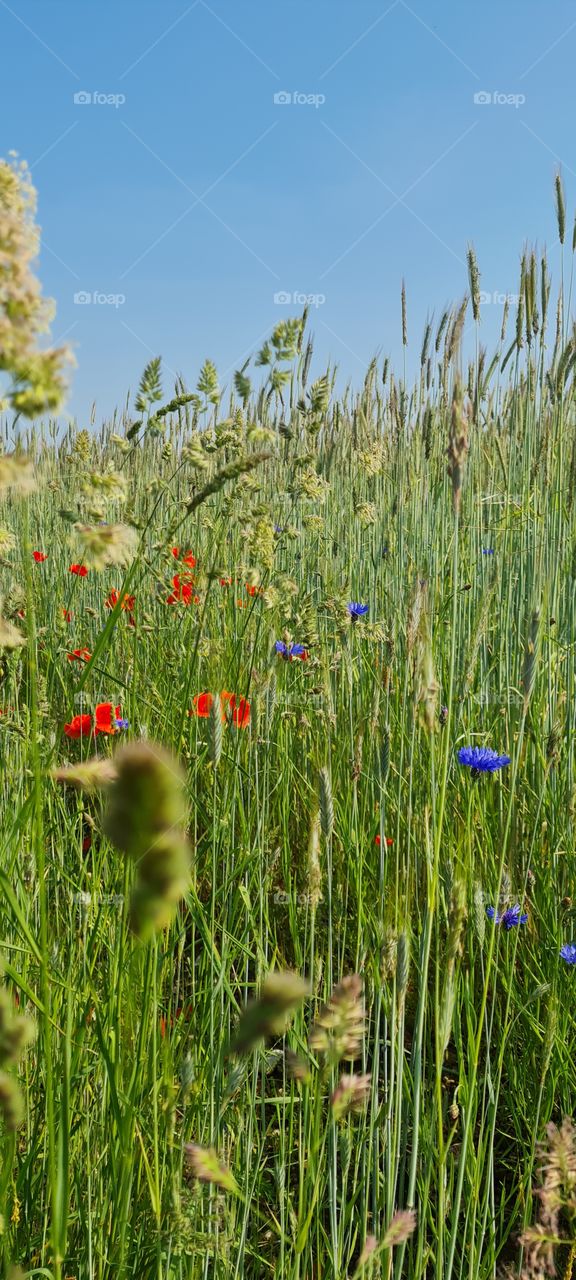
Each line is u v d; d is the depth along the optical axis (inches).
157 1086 59.2
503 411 179.6
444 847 89.0
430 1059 96.0
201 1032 69.6
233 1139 71.6
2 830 74.2
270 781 115.6
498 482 179.8
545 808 115.3
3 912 65.8
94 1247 62.7
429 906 62.4
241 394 104.6
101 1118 67.3
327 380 114.9
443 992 60.3
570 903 100.2
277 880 117.8
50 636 133.2
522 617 134.6
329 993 73.5
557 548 135.3
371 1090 66.2
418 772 98.1
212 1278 68.4
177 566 111.9
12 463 27.9
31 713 40.4
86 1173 62.7
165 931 73.6
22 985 39.9
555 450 148.1
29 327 24.6
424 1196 67.7
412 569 113.0
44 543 171.3
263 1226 80.3
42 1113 63.6
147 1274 61.6
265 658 95.0
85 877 81.5
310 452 119.6
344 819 104.2
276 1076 96.0
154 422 105.9
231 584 125.0
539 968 102.3
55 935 72.8
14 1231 57.6
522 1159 87.3
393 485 181.0
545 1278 63.7
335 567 163.2
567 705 118.3
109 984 64.4
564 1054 91.4
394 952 66.0
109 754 85.1
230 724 93.7
